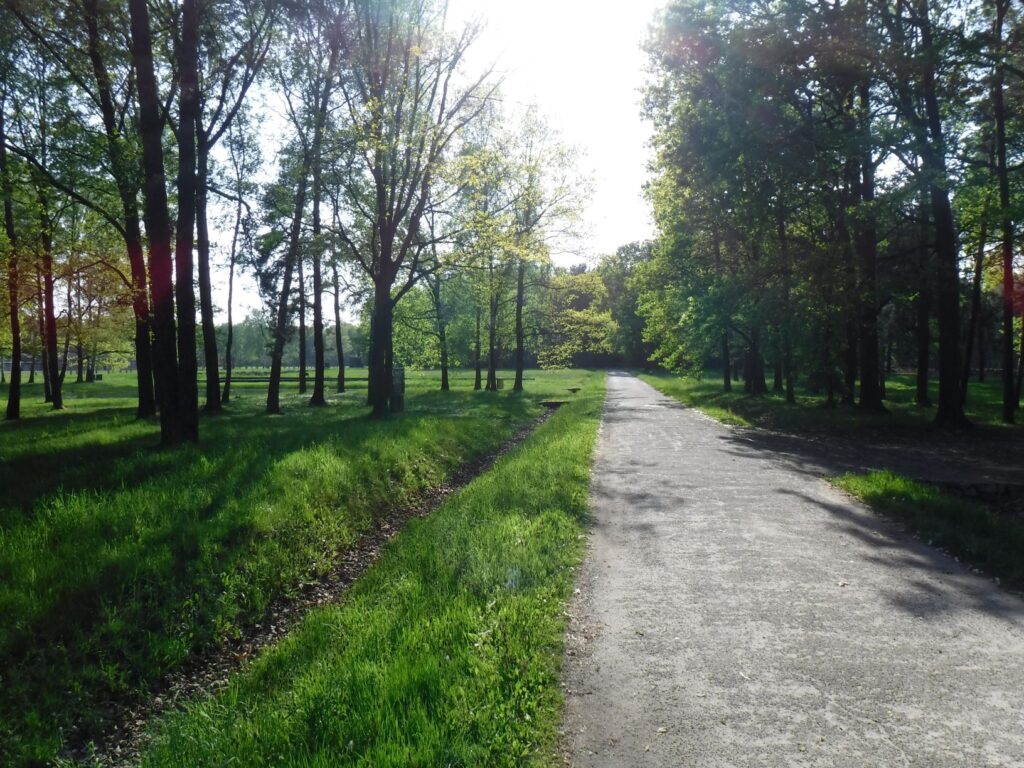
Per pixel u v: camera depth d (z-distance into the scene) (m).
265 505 7.76
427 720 3.60
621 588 5.96
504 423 20.86
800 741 3.50
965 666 4.40
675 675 4.28
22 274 19.70
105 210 18.62
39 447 13.16
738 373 62.31
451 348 39.38
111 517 6.86
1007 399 21.19
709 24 18.31
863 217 17.42
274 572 6.61
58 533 6.40
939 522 8.05
